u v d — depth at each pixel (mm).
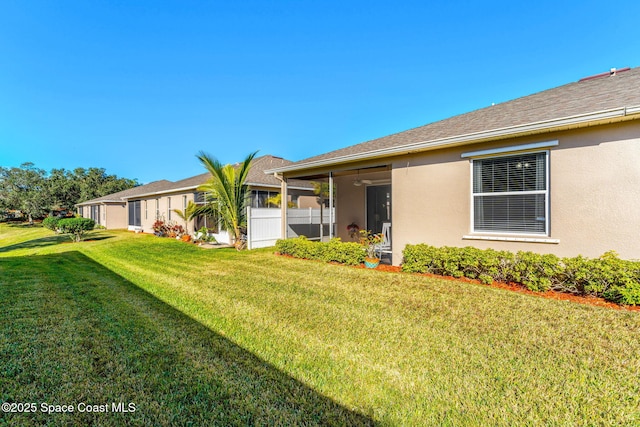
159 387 2756
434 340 3633
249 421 2342
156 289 6090
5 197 35062
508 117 6848
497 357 3219
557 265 5281
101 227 26969
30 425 2285
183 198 18250
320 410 2451
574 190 5574
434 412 2410
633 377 2816
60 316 4488
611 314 4281
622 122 5141
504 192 6402
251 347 3498
